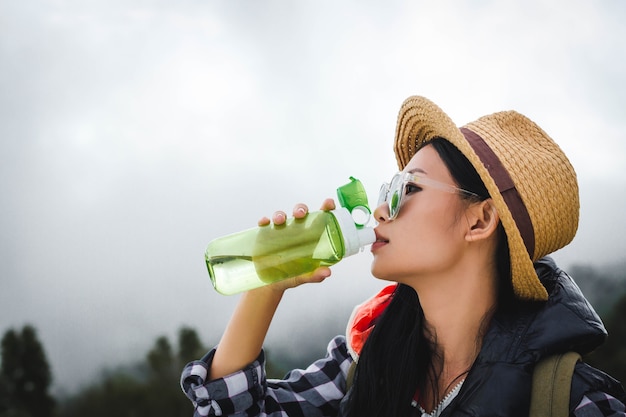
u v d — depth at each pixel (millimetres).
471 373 1016
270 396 1201
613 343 2768
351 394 1166
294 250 1116
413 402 1142
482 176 1015
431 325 1136
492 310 1109
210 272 1168
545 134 1141
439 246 1081
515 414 948
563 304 1037
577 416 922
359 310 1302
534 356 984
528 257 1014
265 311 1174
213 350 1218
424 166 1121
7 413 3055
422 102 1136
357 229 1098
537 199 1059
